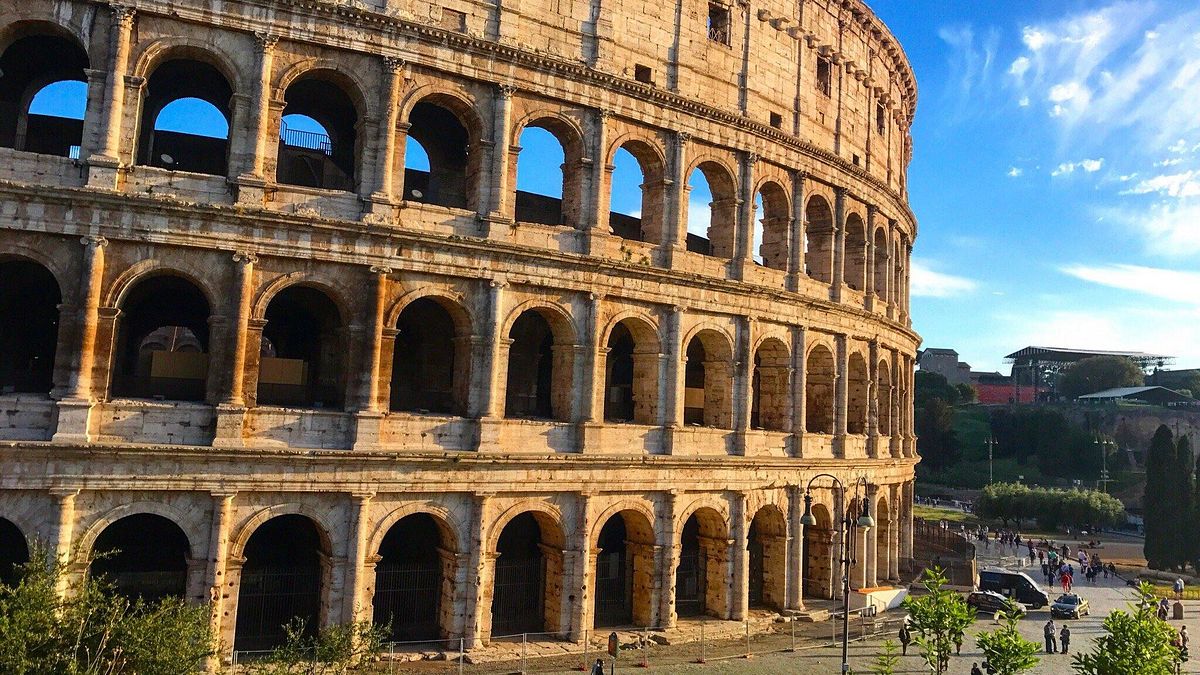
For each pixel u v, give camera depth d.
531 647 48.56
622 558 60.91
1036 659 36.31
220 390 42.75
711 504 56.56
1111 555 126.31
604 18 53.97
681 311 55.38
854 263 72.38
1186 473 110.44
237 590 42.25
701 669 47.91
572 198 53.22
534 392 58.34
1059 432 195.00
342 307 45.66
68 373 40.44
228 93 50.78
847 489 66.50
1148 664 34.69
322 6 45.34
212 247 42.75
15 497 39.22
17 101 48.00
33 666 28.53
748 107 60.69
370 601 44.72
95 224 40.97
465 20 49.56
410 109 47.94
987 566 102.75
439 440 47.16
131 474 40.53
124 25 42.25
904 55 80.06
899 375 78.44
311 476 43.59
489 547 47.91
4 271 47.47
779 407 62.44
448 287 48.06
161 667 30.91
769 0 63.22
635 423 54.81
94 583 33.31
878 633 58.94
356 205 46.16
